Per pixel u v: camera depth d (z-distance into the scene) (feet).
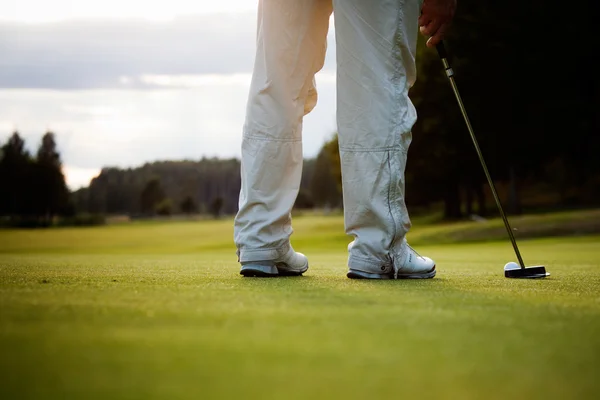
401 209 8.93
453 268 13.53
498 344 3.68
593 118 69.41
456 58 68.69
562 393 2.70
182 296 5.74
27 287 6.53
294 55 9.19
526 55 67.15
